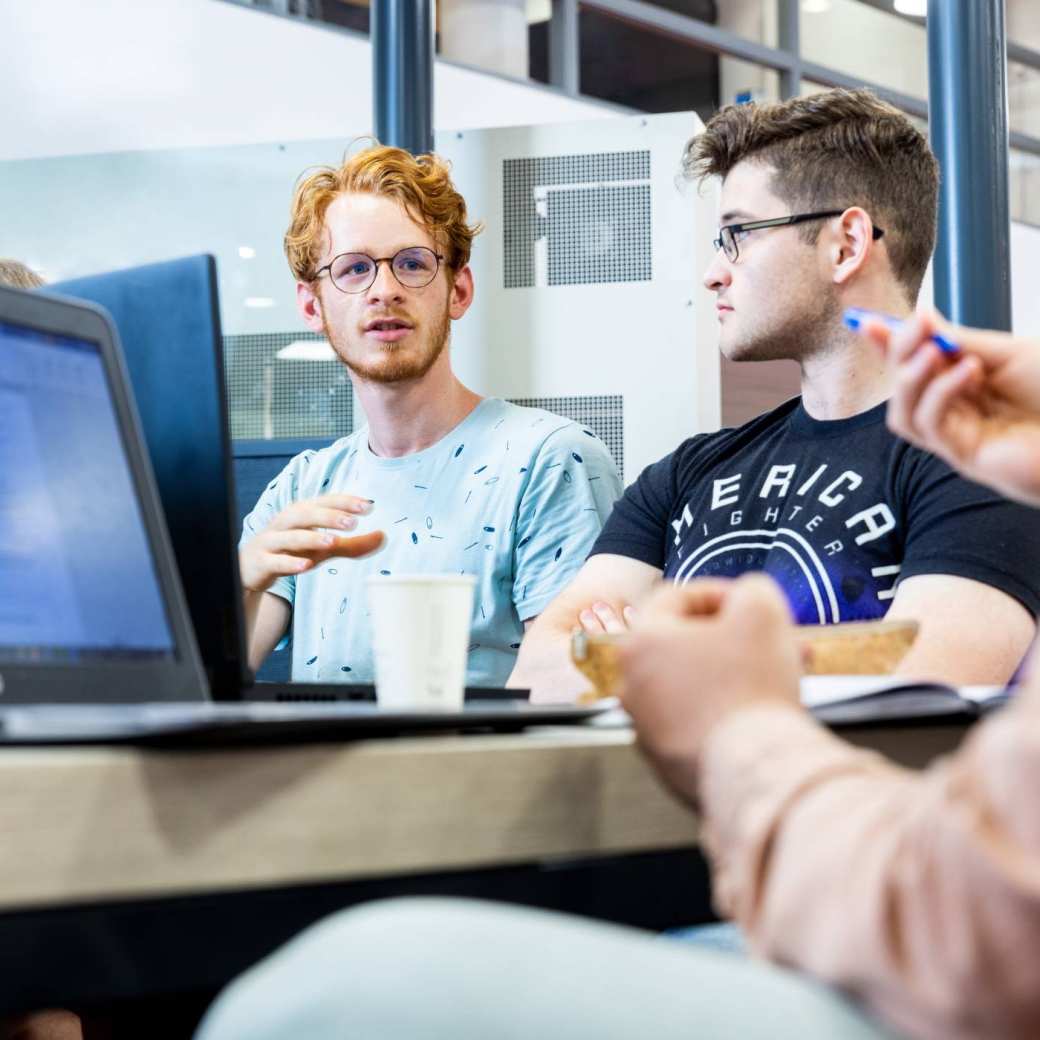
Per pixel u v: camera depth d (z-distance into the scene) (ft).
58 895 1.91
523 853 2.30
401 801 2.19
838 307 6.27
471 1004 1.45
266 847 2.07
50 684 2.78
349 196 8.34
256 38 16.44
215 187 10.07
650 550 6.62
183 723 1.97
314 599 8.07
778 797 1.75
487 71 19.21
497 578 7.92
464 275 8.75
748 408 10.25
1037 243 24.79
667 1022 1.42
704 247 9.68
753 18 23.18
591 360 9.76
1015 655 5.21
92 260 10.16
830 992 1.56
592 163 9.78
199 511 3.66
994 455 2.64
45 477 2.91
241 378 10.03
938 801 1.47
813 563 5.82
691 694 1.96
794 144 6.33
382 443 8.39
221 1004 1.60
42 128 15.34
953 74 10.28
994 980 1.39
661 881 2.48
